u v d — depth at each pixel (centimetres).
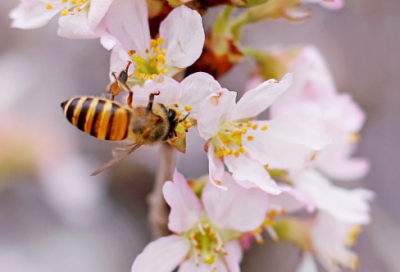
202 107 16
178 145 16
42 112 27
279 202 17
